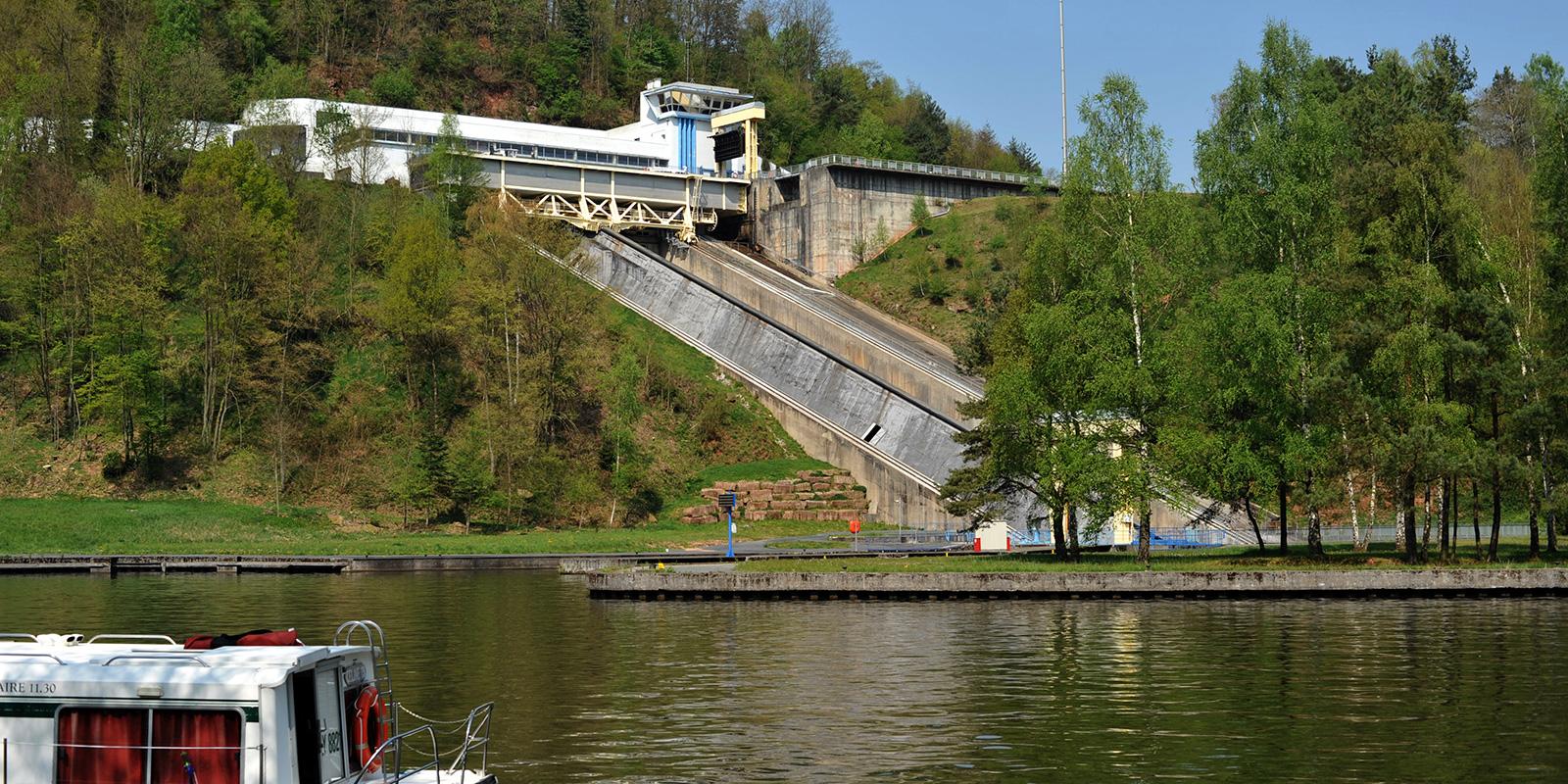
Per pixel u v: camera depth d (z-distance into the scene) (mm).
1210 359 68938
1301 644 46812
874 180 177250
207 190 124750
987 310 130500
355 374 127750
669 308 158500
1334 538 92875
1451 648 45500
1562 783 27734
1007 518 101062
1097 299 70062
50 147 140000
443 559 88312
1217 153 73938
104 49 153000
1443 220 70188
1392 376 67875
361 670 23250
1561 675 39875
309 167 163750
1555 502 65875
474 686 39094
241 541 98812
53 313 119438
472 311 123250
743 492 124750
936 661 43469
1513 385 67750
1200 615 55812
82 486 109750
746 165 188000
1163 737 31906
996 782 27828
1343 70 143375
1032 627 52094
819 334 143250
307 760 21609
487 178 161750
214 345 118062
